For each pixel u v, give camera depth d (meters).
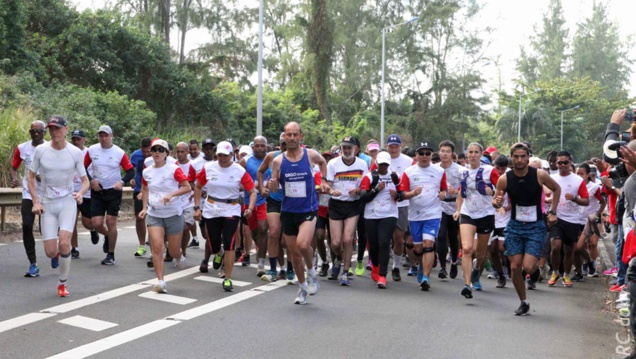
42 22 29.77
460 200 9.82
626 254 5.34
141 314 7.83
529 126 76.06
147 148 12.21
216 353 6.32
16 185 10.84
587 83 85.12
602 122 86.62
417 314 8.32
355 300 9.16
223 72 39.38
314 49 45.56
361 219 11.45
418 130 57.22
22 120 17.14
